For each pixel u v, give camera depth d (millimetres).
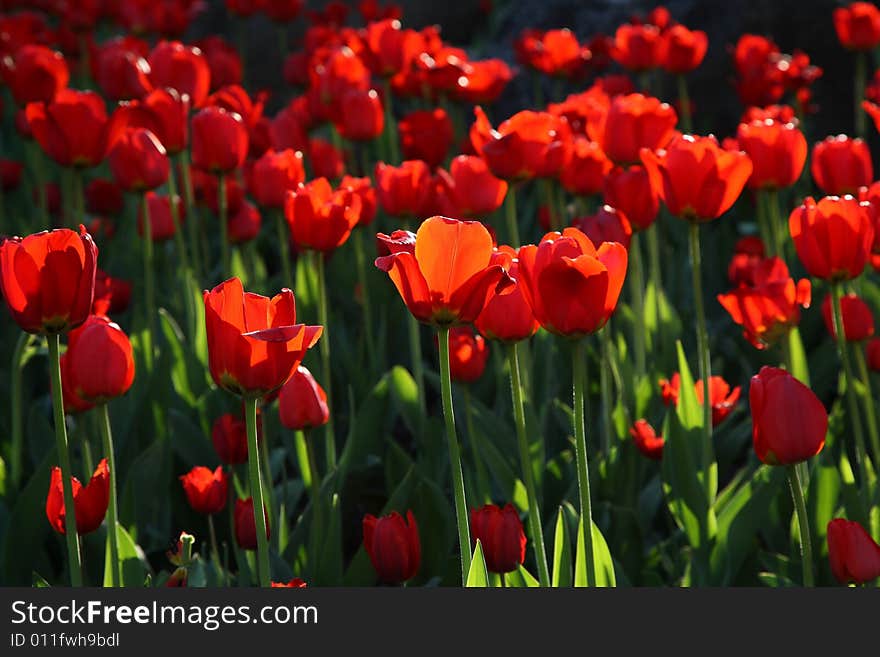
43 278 2895
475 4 15961
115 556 3713
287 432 5602
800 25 11453
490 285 2807
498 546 3436
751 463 5102
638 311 5691
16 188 9000
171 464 5242
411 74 8359
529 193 10070
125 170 5770
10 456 5574
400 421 6941
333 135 8227
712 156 4043
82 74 11148
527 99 12562
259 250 9023
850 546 3281
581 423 3086
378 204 8477
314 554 4410
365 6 11234
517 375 3373
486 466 5434
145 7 10703
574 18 12766
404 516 4605
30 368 6781
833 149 5285
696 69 11570
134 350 5789
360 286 7238
